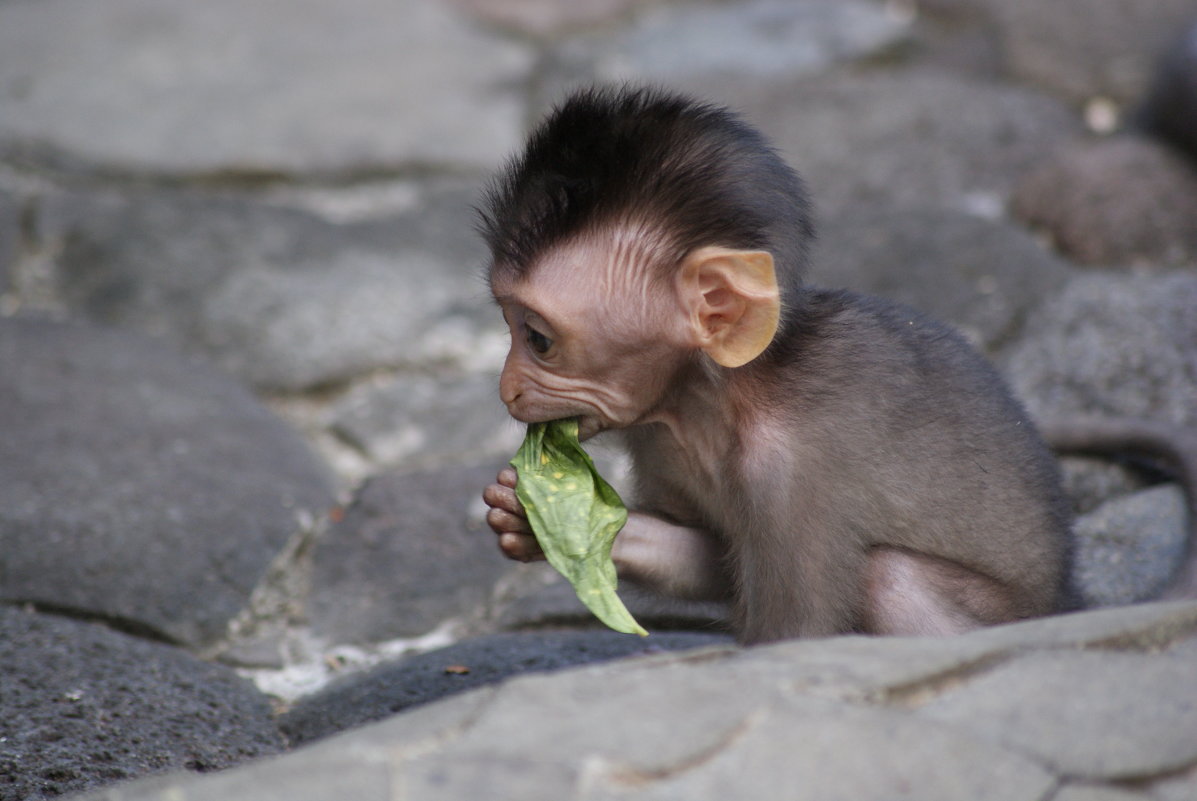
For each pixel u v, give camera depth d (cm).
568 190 702
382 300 1482
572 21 2342
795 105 1881
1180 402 1141
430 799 445
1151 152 1647
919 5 2275
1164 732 498
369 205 1745
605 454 1223
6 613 927
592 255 698
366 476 1198
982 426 754
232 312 1455
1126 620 564
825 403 723
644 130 702
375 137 1877
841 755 471
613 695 503
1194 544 894
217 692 861
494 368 1402
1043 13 2178
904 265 1445
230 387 1334
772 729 481
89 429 1215
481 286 1466
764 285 677
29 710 792
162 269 1521
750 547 738
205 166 1778
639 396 729
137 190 1728
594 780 450
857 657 536
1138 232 1519
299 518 1117
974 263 1439
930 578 745
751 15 2297
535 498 734
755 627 735
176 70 2083
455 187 1769
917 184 1703
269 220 1634
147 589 994
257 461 1197
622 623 707
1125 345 1215
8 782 719
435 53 2198
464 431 1305
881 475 722
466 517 1120
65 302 1488
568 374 718
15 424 1213
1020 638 554
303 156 1820
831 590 722
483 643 909
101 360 1344
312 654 964
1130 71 2045
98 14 2295
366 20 2314
